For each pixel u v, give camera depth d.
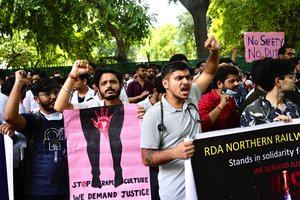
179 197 3.65
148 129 3.62
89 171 4.33
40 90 4.35
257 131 3.73
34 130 4.36
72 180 4.32
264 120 3.94
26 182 4.38
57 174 4.33
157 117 3.65
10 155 4.27
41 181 4.32
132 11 18.56
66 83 4.36
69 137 4.32
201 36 19.06
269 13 18.69
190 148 3.38
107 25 20.09
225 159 3.64
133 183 4.34
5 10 18.33
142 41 20.52
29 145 4.37
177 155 3.39
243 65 18.73
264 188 3.75
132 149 4.34
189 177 3.47
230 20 20.08
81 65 4.37
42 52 20.64
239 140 3.68
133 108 4.35
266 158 3.76
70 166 4.32
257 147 3.72
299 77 6.20
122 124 4.35
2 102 5.68
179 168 3.66
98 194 4.33
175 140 3.65
